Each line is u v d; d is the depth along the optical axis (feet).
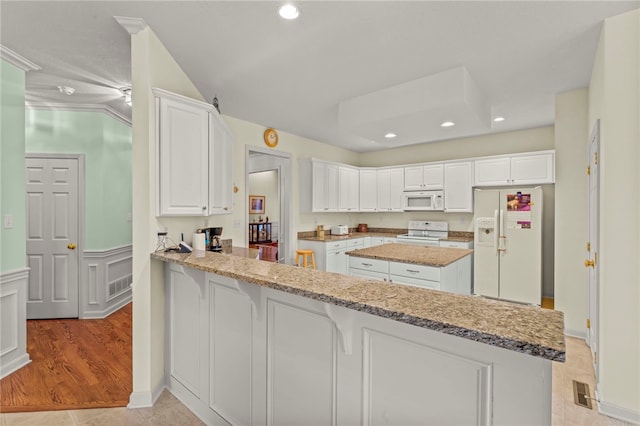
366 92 10.14
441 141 17.33
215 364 5.93
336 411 4.13
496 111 11.91
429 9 5.94
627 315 6.07
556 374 7.76
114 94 10.34
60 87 9.67
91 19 6.18
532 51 7.50
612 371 6.22
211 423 5.98
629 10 5.94
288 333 4.68
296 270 4.96
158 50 6.93
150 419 6.13
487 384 2.95
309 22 6.38
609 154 6.23
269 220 16.70
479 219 14.33
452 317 2.94
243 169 13.48
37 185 11.48
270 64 8.18
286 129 15.08
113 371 7.94
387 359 3.65
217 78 9.05
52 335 10.19
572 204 9.86
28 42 7.06
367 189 19.04
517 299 13.38
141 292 6.56
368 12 6.04
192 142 7.08
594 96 8.00
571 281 9.87
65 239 11.71
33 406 6.48
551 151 13.10
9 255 7.85
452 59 7.93
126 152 13.21
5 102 7.72
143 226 6.49
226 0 5.66
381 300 3.43
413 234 17.88
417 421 3.42
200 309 6.26
